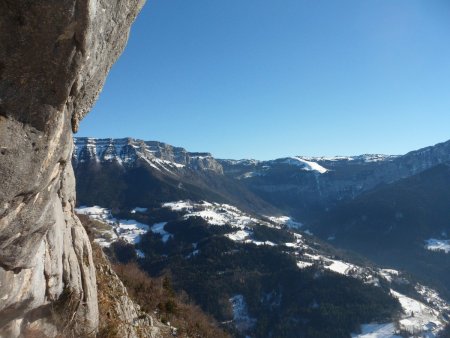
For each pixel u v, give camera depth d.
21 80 5.96
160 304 29.50
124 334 17.02
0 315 9.23
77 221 14.57
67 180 13.91
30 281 9.39
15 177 6.30
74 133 8.56
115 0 7.12
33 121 6.32
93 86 8.23
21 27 5.66
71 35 6.03
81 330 12.98
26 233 7.61
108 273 19.52
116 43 8.15
